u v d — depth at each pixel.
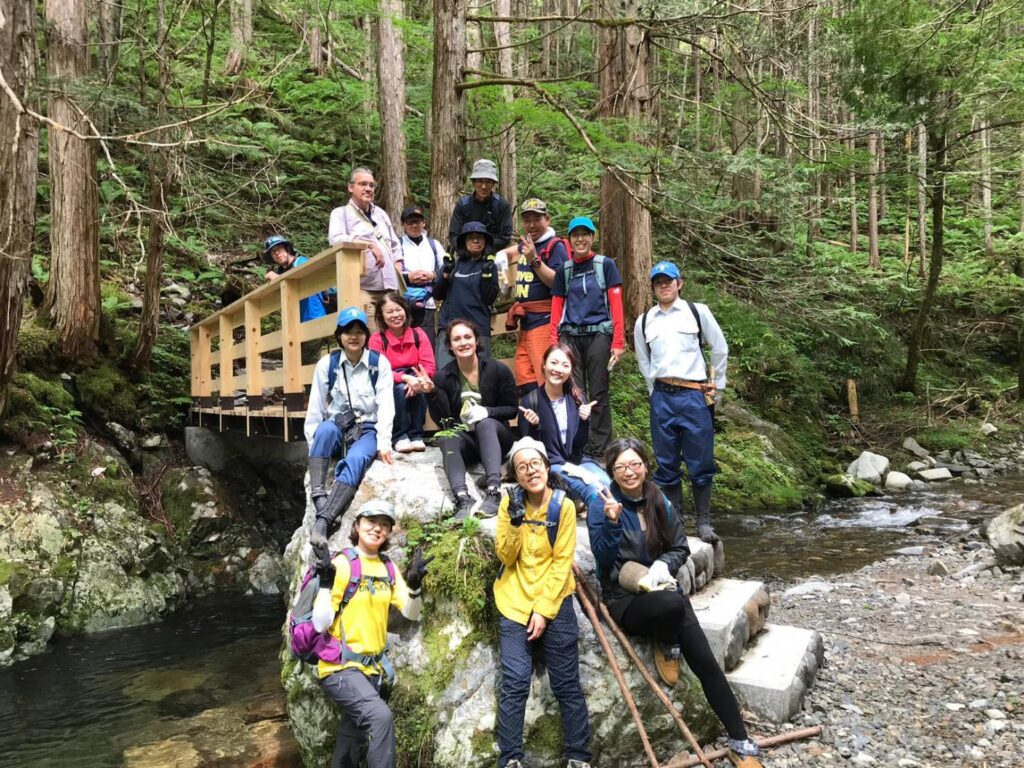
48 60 7.48
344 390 4.08
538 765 3.10
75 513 6.77
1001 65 10.34
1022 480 10.75
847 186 17.16
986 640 4.47
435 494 3.87
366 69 15.28
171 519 7.61
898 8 9.56
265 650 5.55
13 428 7.00
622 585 3.32
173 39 10.53
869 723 3.48
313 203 13.64
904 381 14.02
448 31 7.28
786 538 8.14
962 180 14.22
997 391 14.19
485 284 4.81
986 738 3.25
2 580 5.80
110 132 6.35
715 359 4.52
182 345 9.84
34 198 6.30
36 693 4.79
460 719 3.13
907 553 7.18
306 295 5.63
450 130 7.34
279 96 14.82
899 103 10.66
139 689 4.82
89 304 8.38
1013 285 16.45
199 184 8.06
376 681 3.14
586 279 4.70
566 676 3.08
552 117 7.91
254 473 8.62
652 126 8.75
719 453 10.45
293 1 11.70
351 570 3.13
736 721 3.15
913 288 15.56
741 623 3.91
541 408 4.07
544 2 16.95
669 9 7.36
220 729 4.16
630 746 3.24
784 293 9.91
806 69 9.57
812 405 13.05
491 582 3.37
